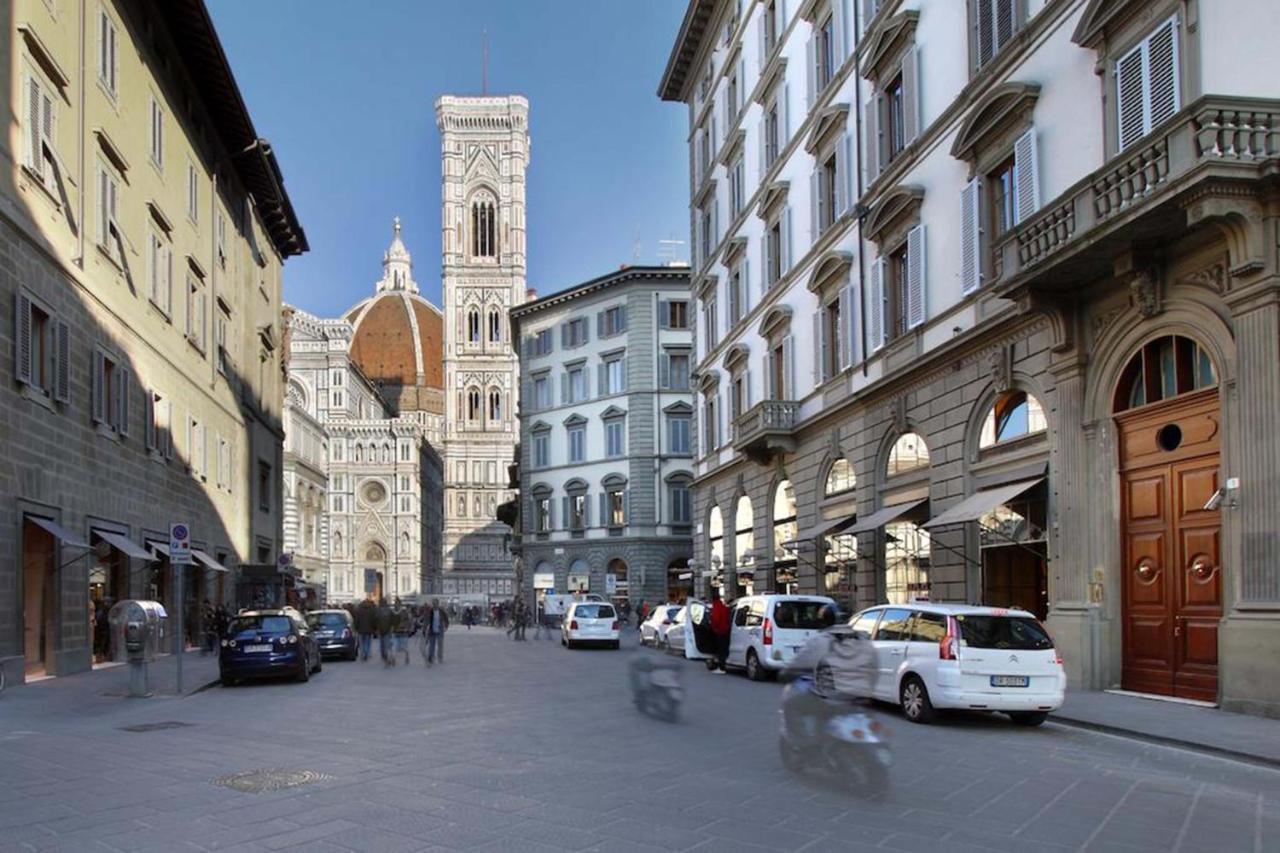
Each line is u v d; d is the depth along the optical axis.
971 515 19.52
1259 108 13.74
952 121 22.52
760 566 36.62
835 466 30.11
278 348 51.75
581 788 9.47
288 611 23.91
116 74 26.84
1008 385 20.28
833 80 29.58
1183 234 15.49
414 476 133.62
